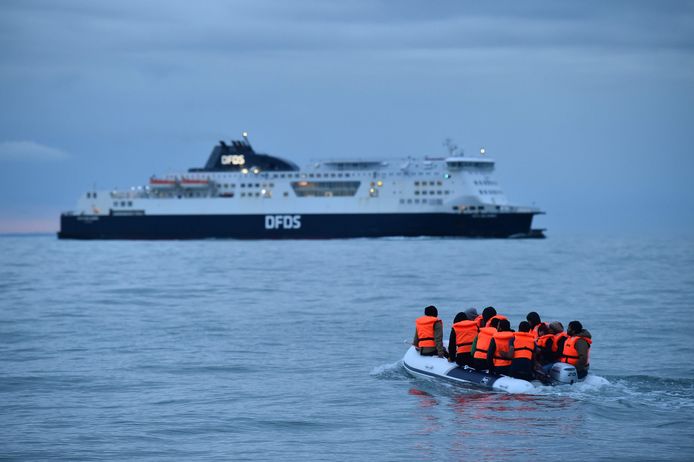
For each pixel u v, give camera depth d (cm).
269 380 5091
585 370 4697
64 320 8094
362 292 10931
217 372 5356
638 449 3591
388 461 3466
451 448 3625
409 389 4788
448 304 9406
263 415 4222
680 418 4075
